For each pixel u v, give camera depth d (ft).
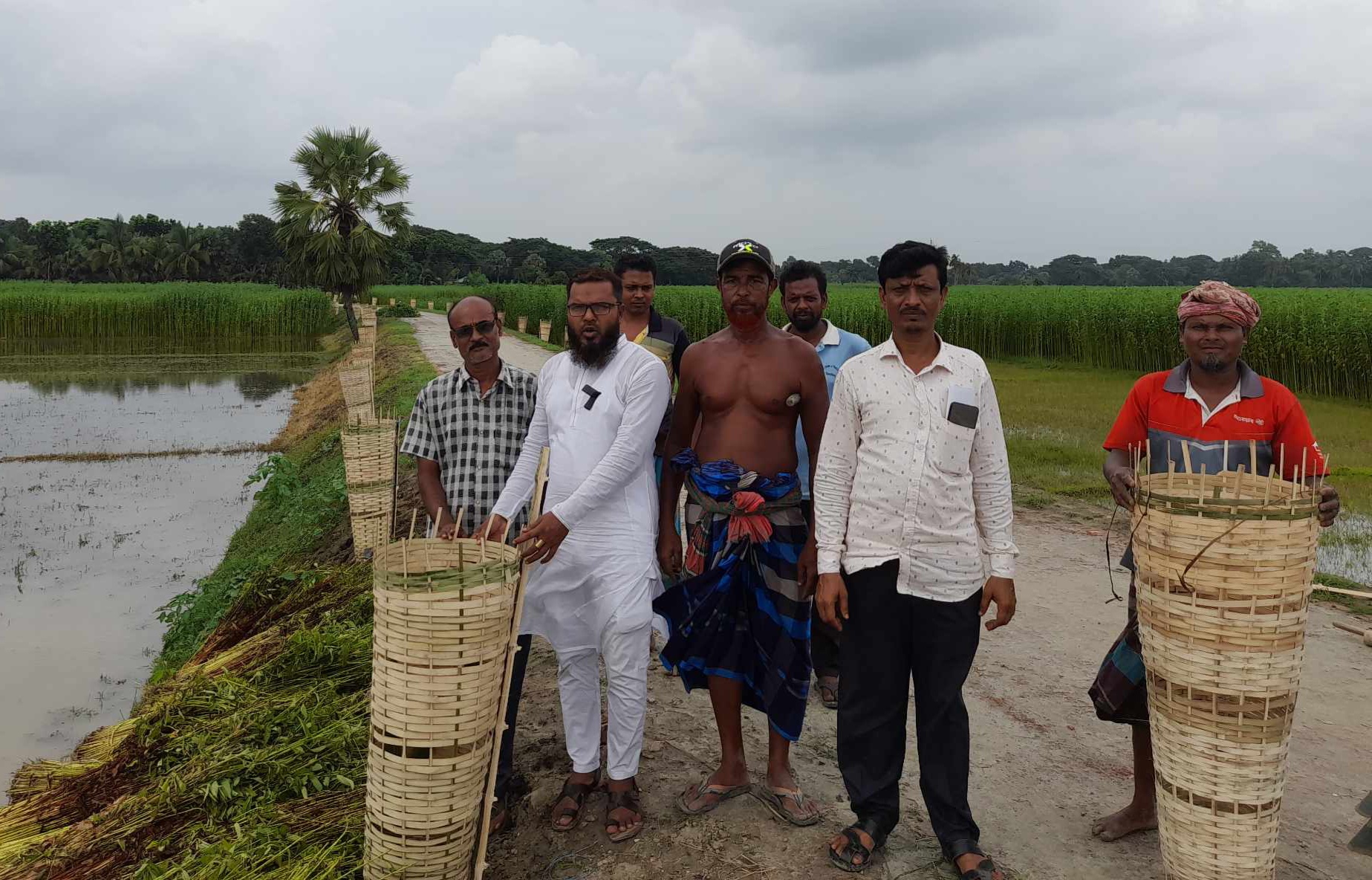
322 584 19.81
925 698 9.23
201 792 10.94
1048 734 13.23
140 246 314.55
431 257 368.07
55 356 111.04
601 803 11.03
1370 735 13.23
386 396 53.06
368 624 15.72
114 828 10.87
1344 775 12.07
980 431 9.07
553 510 9.64
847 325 80.07
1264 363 55.31
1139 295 77.30
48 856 10.69
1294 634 7.47
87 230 345.72
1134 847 10.18
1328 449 35.63
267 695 13.53
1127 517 25.94
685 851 9.87
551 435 10.75
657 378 10.32
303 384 85.76
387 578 8.02
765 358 10.71
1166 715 8.04
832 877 9.32
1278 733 7.59
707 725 13.38
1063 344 75.56
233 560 31.96
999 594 9.02
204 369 97.71
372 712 8.50
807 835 10.13
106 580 31.55
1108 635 17.26
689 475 10.89
